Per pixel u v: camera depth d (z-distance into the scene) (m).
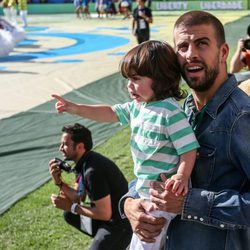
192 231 2.27
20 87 12.80
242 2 43.88
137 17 17.94
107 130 8.76
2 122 9.35
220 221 2.12
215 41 2.20
